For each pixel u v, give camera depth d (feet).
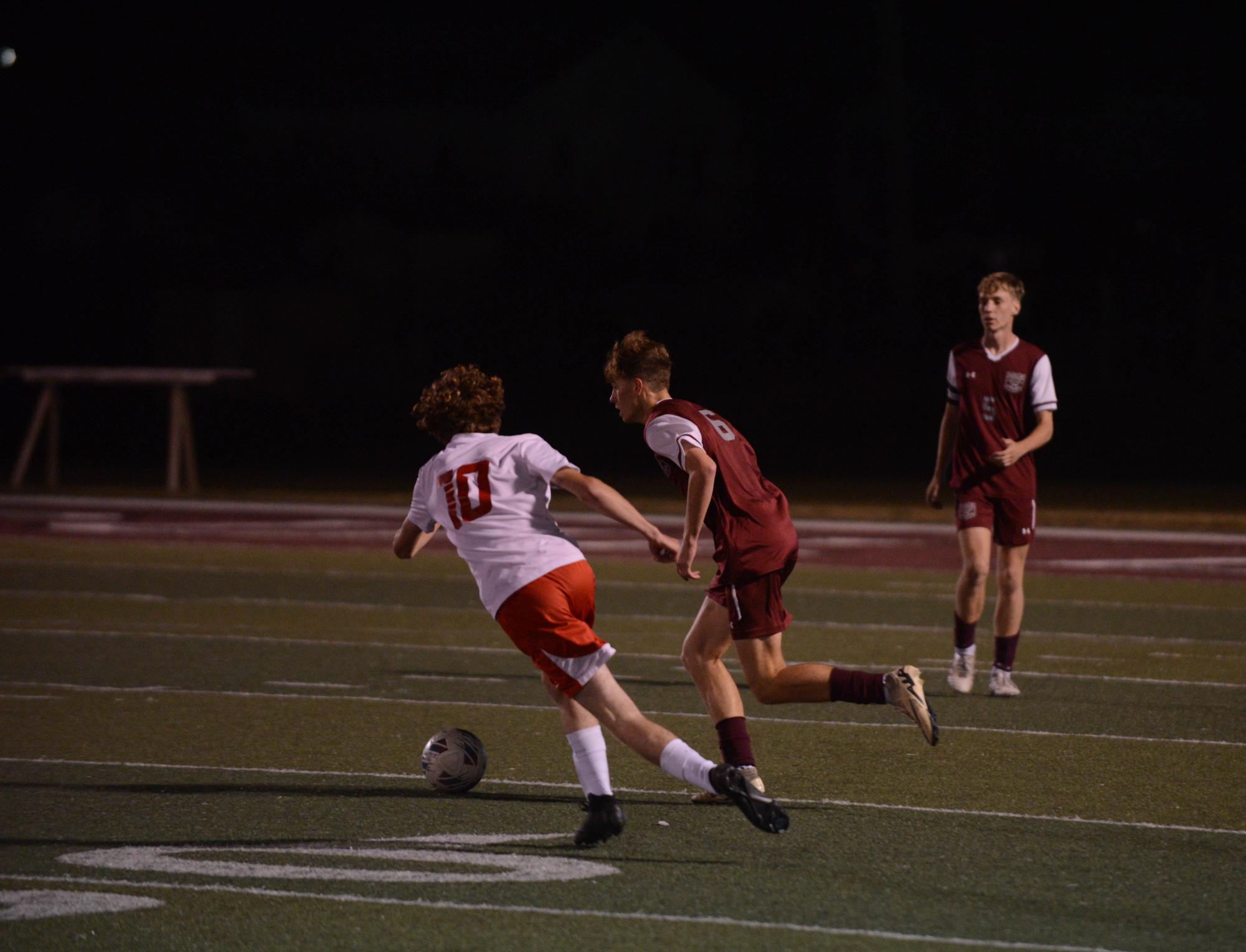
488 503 72.33
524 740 98.73
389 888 66.49
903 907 63.87
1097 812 80.18
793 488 319.88
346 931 60.80
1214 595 172.35
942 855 71.82
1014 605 113.70
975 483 113.60
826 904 64.18
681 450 77.92
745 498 80.64
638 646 137.49
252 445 440.04
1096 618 155.22
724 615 81.25
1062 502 288.92
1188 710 109.19
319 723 103.81
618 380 82.74
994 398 112.88
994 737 99.96
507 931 60.64
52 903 64.34
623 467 381.19
